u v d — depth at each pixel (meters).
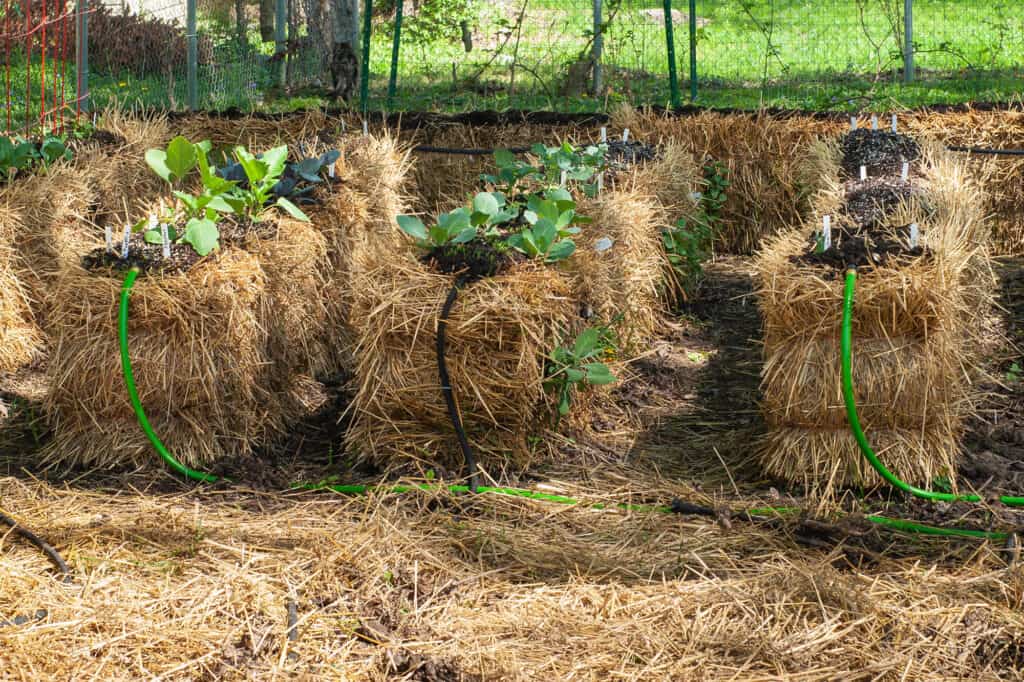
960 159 7.86
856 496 4.15
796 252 4.33
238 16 13.63
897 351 4.02
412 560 3.64
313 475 4.43
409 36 16.28
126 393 4.33
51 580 3.42
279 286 4.84
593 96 12.23
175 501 4.10
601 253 5.03
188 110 9.91
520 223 4.94
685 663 3.06
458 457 4.39
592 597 3.40
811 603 3.34
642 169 6.51
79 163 6.64
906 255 4.09
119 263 4.39
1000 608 3.29
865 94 11.38
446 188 8.64
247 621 3.24
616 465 4.53
